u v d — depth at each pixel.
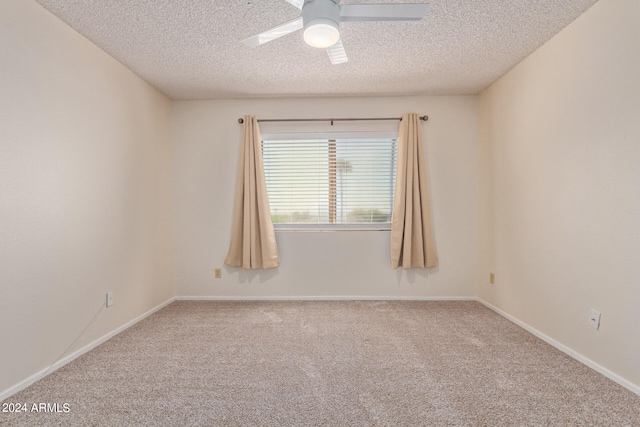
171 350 2.02
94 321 2.07
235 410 1.41
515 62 2.37
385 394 1.53
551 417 1.36
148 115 2.72
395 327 2.39
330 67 2.43
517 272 2.43
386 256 3.11
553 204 2.04
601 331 1.69
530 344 2.08
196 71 2.49
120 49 2.14
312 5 1.37
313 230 3.12
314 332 2.30
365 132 3.08
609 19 1.61
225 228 3.14
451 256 3.08
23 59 1.57
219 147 3.12
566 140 1.92
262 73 2.53
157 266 2.84
